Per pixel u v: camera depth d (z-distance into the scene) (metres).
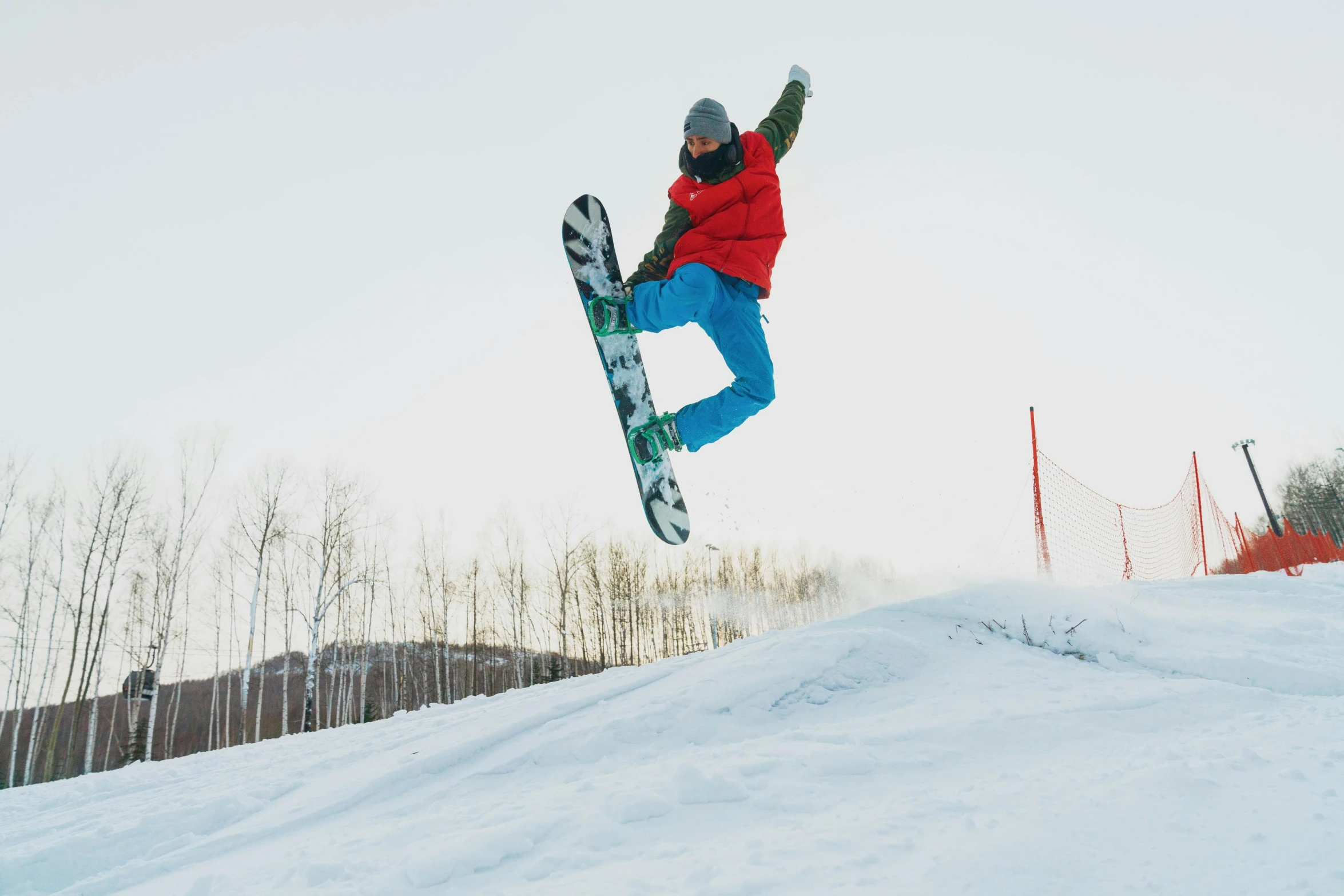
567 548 29.45
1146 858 2.20
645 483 3.73
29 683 19.47
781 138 3.71
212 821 4.54
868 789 3.31
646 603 34.03
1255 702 4.35
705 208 3.34
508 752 4.71
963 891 2.09
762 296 3.46
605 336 3.79
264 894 3.01
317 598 21.36
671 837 3.00
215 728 28.66
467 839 3.05
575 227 3.83
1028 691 4.71
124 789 5.84
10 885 4.02
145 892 3.54
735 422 3.47
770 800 3.25
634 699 5.30
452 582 29.88
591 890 2.49
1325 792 2.53
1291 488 50.91
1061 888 2.07
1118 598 6.95
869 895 2.13
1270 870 2.01
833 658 5.38
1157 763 3.18
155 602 21.31
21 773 21.88
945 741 3.90
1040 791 2.96
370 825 3.97
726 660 5.78
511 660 30.09
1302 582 7.45
